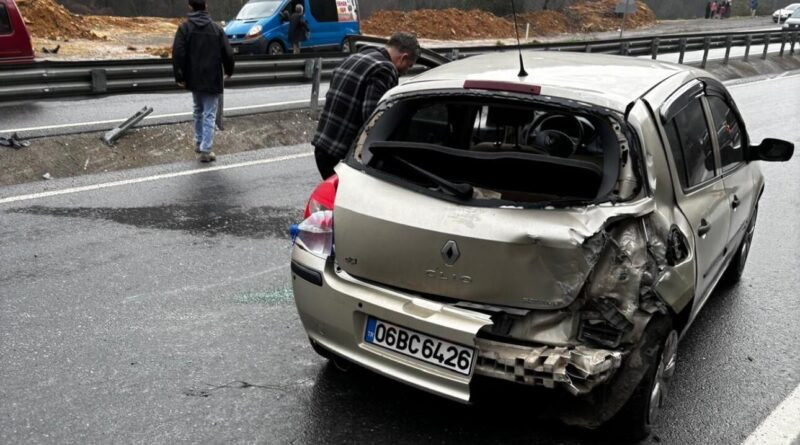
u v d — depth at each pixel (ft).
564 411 10.09
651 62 13.29
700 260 11.40
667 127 10.97
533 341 9.36
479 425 10.84
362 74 15.85
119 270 16.52
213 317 14.32
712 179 12.91
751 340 14.42
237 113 34.76
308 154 30.73
